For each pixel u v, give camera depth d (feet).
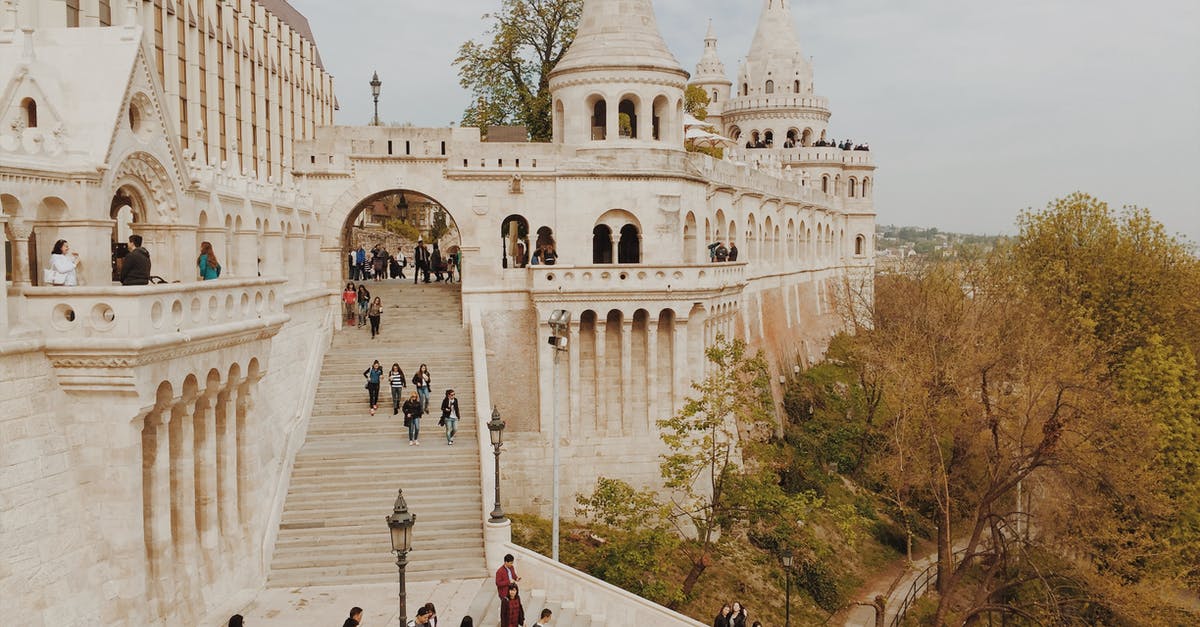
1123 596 126.52
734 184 197.88
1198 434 150.30
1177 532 138.31
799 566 151.84
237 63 164.96
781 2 352.69
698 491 150.61
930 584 163.12
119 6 116.57
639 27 155.94
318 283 143.74
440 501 106.01
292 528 100.94
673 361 148.97
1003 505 172.04
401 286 167.94
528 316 150.00
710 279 150.20
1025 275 197.26
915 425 152.56
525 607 93.76
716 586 136.77
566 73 155.22
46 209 69.41
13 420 61.21
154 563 71.72
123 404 66.69
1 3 90.33
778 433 201.46
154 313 68.13
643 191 152.56
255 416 90.12
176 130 83.97
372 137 147.13
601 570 120.67
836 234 319.06
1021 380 150.51
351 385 128.67
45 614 63.00
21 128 66.59
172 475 75.92
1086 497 138.41
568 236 151.84
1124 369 165.68
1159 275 184.14
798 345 253.24
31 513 62.39
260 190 116.26
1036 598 145.48
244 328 81.92
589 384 147.84
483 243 150.00
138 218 81.87
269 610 86.84
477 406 122.21
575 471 145.59
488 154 149.59
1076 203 199.93
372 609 87.66
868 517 183.83
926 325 175.42
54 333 65.16
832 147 325.42
